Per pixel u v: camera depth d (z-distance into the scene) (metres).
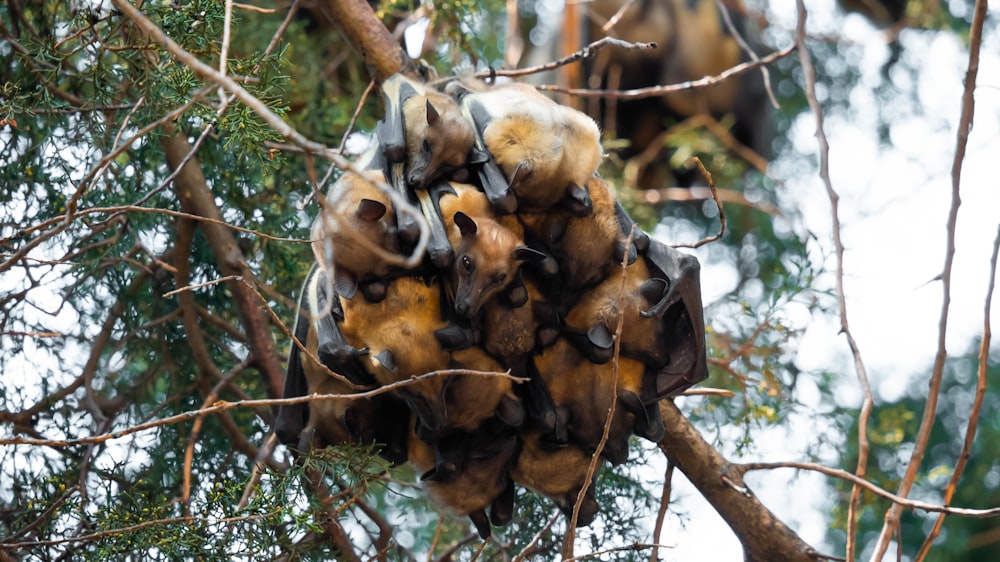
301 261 7.23
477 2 7.61
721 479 6.02
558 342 5.12
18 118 6.55
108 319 7.02
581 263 5.00
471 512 5.47
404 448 5.41
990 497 10.13
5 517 6.35
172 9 5.28
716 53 10.10
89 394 6.76
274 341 7.40
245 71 5.30
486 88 5.57
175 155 6.64
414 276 4.86
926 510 5.32
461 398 4.95
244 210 7.18
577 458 5.35
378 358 4.70
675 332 5.25
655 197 9.14
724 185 10.11
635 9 9.98
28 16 6.91
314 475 5.55
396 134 4.90
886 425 8.59
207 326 7.52
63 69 6.23
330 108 7.99
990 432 10.27
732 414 7.84
